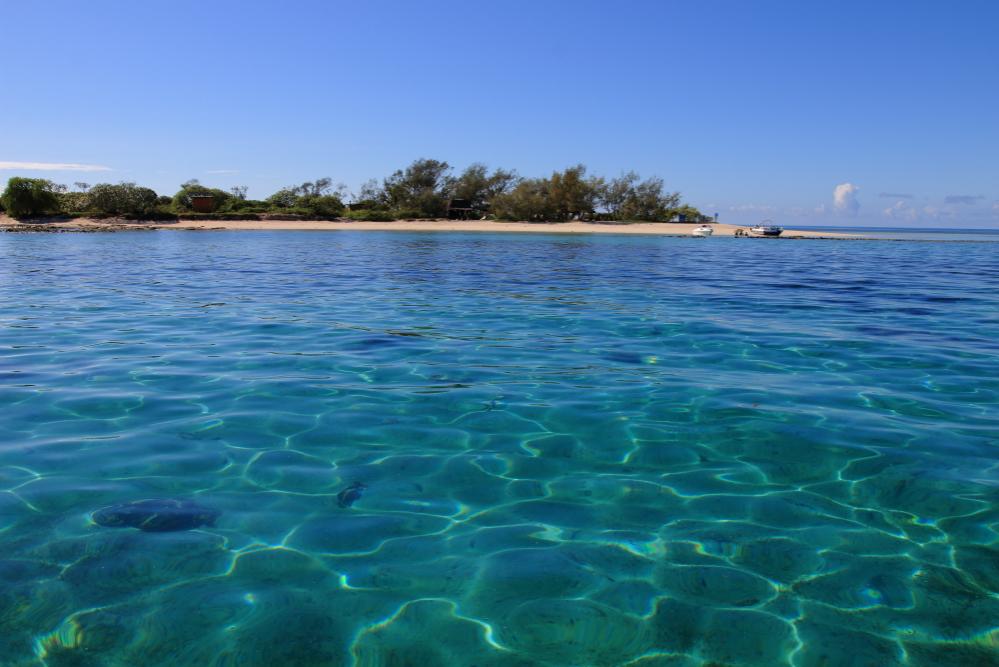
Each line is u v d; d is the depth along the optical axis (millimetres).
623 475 3691
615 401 5047
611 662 2178
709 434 4328
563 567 2748
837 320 9180
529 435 4301
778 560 2818
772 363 6434
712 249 34281
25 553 2762
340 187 83250
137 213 63438
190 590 2525
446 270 18125
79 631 2273
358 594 2527
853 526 3113
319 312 9703
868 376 5887
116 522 3043
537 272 17750
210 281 14250
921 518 3189
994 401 5078
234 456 3871
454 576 2664
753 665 2182
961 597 2555
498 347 7156
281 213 72062
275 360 6367
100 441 4078
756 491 3498
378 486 3512
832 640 2301
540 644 2264
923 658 2211
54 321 8547
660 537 3010
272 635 2277
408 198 80750
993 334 8039
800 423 4539
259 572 2662
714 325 8711
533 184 77875
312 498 3352
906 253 31266
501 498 3396
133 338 7430
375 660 2168
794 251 32906
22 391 5133
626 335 7957
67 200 65062
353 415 4664
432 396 5156
